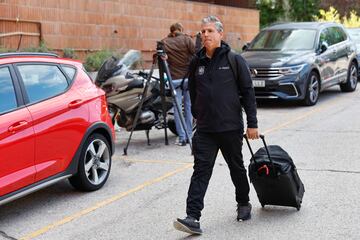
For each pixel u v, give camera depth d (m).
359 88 17.84
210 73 5.48
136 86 9.38
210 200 6.58
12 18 13.14
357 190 6.81
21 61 6.30
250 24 23.58
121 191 7.10
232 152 5.61
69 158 6.61
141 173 7.99
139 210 6.35
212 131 5.49
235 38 22.44
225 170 7.95
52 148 6.32
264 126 11.40
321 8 33.16
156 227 5.80
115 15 16.28
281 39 15.27
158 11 18.02
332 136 10.16
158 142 10.25
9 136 5.75
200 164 5.53
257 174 5.80
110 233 5.67
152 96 9.63
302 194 6.11
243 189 5.81
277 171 5.73
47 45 14.04
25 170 5.95
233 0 24.62
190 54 9.58
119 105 9.44
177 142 9.94
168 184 7.37
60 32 14.45
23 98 6.12
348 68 16.44
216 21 5.46
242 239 5.39
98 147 7.22
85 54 15.24
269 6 29.61
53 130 6.33
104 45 15.90
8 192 5.73
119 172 8.08
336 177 7.40
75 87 6.95
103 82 9.45
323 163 8.18
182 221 5.38
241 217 5.85
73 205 6.59
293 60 13.80
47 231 5.78
